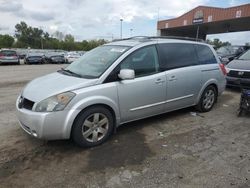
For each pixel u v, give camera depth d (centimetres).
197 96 614
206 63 632
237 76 861
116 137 488
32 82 496
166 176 361
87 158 409
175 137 491
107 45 556
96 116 442
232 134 508
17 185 340
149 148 444
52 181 349
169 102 549
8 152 424
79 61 543
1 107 687
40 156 413
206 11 3406
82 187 337
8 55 2611
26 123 417
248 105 598
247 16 2867
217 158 411
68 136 420
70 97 412
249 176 361
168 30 4459
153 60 520
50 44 9794
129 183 345
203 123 568
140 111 502
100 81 445
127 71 449
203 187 337
